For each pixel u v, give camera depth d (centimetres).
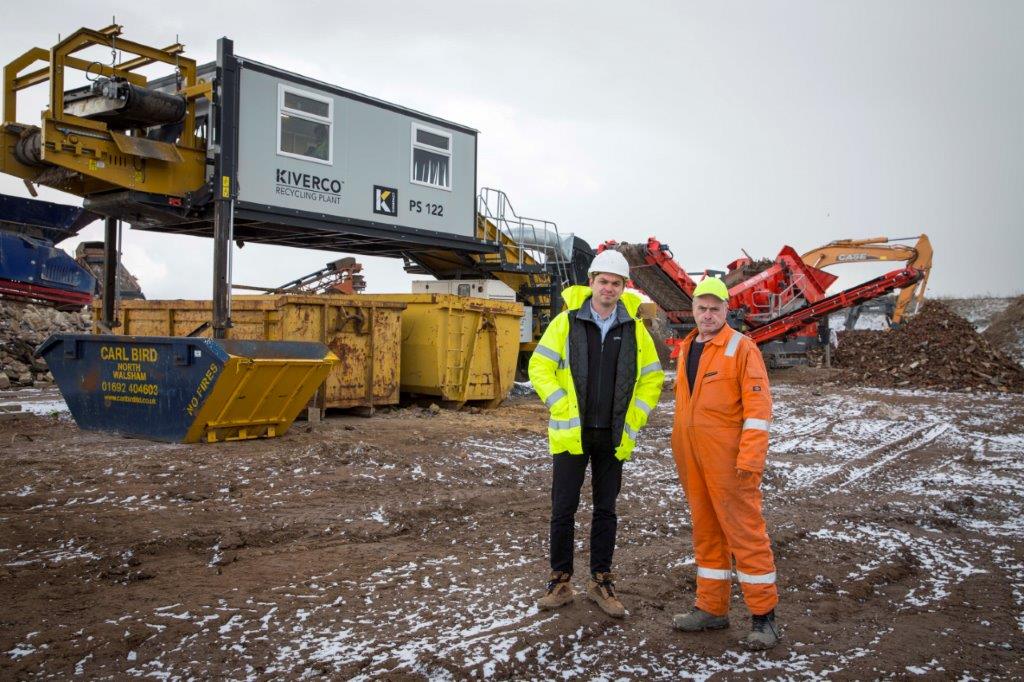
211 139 1348
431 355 1402
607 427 468
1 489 735
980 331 3841
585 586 516
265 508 703
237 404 961
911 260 2775
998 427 1486
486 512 735
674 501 814
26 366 1803
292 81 1462
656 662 405
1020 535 713
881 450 1214
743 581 434
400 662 389
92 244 3025
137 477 790
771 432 1397
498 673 381
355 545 606
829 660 415
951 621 486
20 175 1290
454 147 1795
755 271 2592
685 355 458
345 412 1345
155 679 368
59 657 389
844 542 670
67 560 541
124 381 1007
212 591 492
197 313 1293
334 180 1544
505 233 2017
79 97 1262
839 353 2792
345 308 1250
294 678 370
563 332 470
